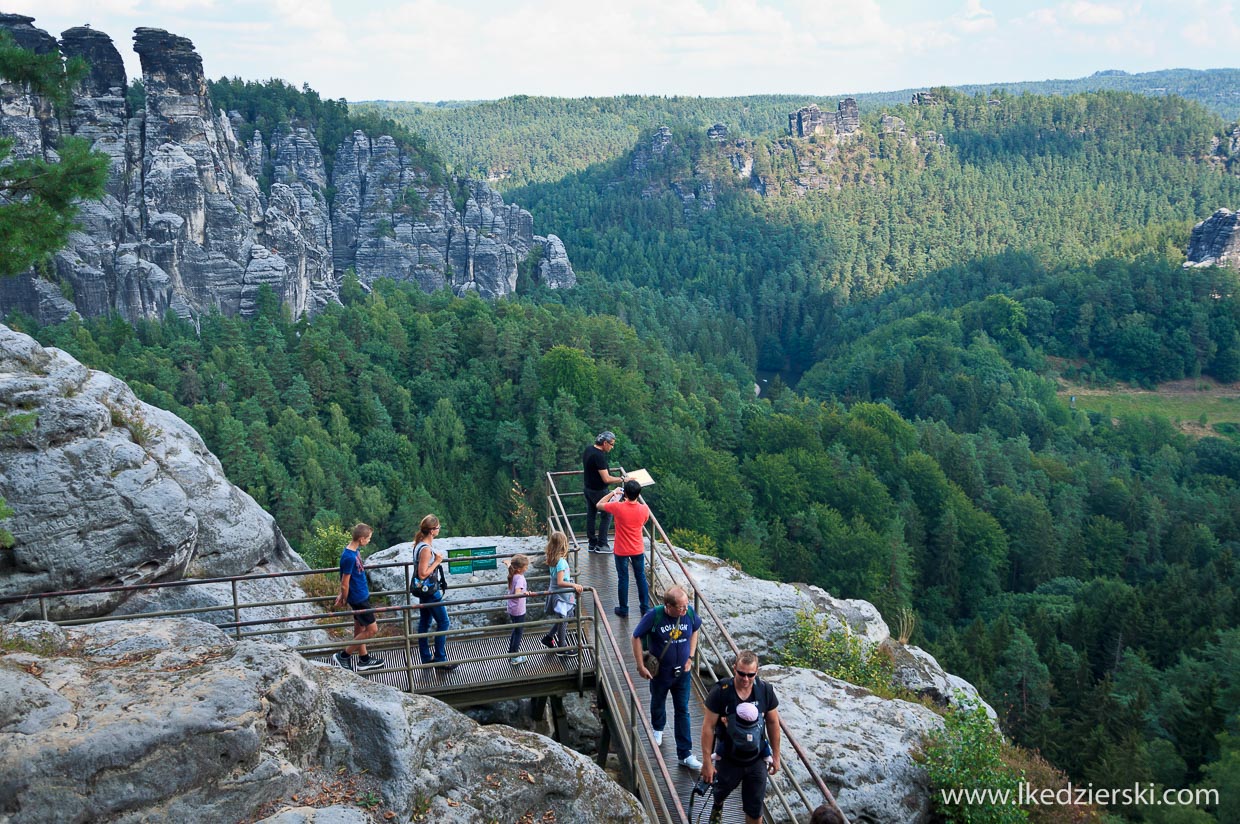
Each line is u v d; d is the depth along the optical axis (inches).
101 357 4456.2
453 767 415.5
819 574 3715.6
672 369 5807.1
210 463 817.5
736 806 468.8
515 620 585.3
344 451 3983.8
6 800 320.2
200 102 6451.8
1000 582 4173.2
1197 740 2016.5
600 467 728.3
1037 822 653.9
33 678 371.2
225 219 6358.3
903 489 4367.6
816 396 7170.3
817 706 681.0
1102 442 6181.1
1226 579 3740.2
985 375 6899.6
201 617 697.0
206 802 348.8
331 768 393.7
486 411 4717.0
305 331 5088.6
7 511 463.8
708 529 3853.3
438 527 575.2
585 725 717.3
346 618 749.9
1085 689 2409.0
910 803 613.6
